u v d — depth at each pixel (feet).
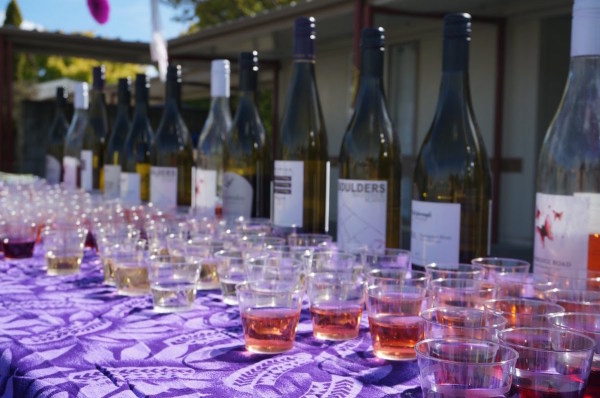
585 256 4.45
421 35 27.86
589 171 4.93
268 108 51.55
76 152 12.51
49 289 5.21
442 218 4.98
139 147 9.95
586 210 4.44
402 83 29.01
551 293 3.52
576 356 2.50
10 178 13.96
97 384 2.91
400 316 3.34
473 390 2.41
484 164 5.69
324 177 6.95
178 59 34.73
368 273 3.73
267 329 3.45
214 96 8.48
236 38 29.12
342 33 30.42
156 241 5.71
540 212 4.65
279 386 2.89
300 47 6.88
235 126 7.90
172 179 8.25
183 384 2.91
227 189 7.29
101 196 8.55
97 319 4.21
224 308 4.57
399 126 29.30
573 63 5.03
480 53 25.59
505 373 2.41
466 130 5.65
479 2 22.90
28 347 3.51
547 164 5.08
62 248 5.87
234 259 4.73
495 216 25.09
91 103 12.29
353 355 3.42
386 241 6.05
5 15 33.27
